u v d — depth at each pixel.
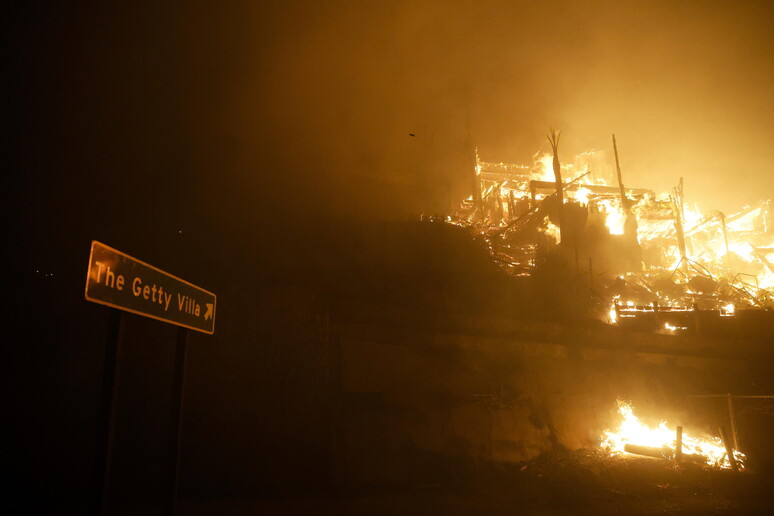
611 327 18.97
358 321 13.81
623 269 32.78
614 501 10.24
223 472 10.95
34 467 9.89
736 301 27.81
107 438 3.07
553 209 32.84
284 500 10.01
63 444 10.27
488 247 23.84
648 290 27.91
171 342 11.67
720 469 13.55
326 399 12.21
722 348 18.78
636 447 14.66
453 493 10.96
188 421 11.15
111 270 3.31
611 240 34.34
